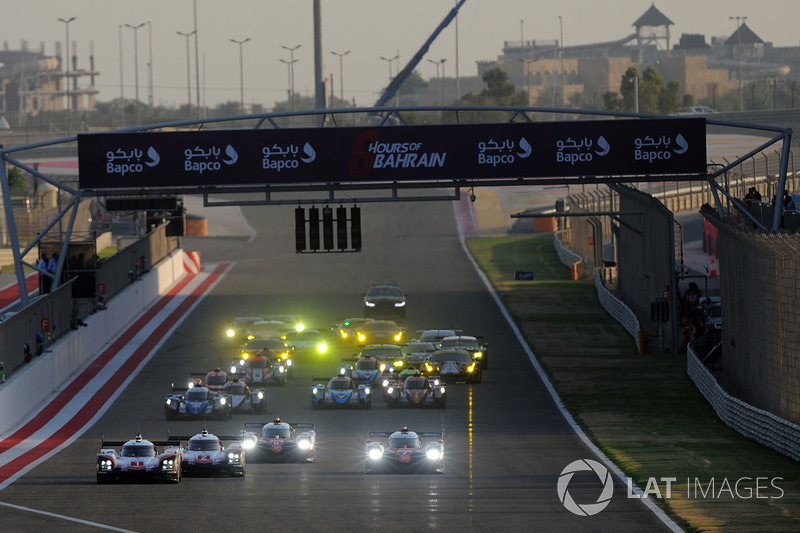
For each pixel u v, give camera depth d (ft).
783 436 483.92
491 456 487.61
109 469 426.10
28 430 589.73
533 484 421.18
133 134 640.99
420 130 639.35
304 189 649.61
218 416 590.14
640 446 509.76
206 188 650.84
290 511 368.89
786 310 508.12
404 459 446.19
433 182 644.27
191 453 444.96
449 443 521.24
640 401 641.81
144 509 373.61
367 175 640.17
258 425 493.77
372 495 399.24
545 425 572.10
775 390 527.40
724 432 550.77
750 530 334.44
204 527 343.87
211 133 640.58
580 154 640.58
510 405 631.97
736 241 627.05
